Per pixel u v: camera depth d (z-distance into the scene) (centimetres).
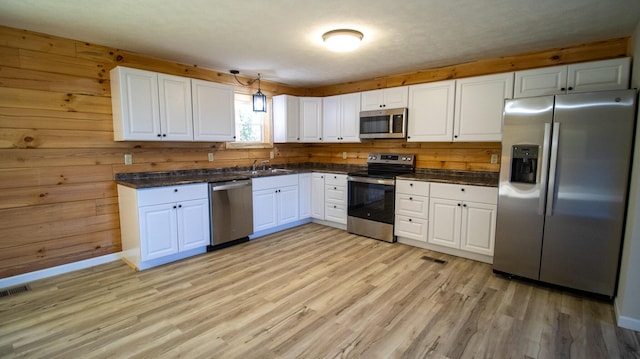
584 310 237
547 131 258
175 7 227
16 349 191
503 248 293
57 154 298
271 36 287
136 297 256
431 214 360
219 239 368
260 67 400
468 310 237
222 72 425
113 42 306
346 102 467
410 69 409
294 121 495
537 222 272
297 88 532
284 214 450
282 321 222
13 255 279
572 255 259
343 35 268
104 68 321
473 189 327
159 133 333
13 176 276
